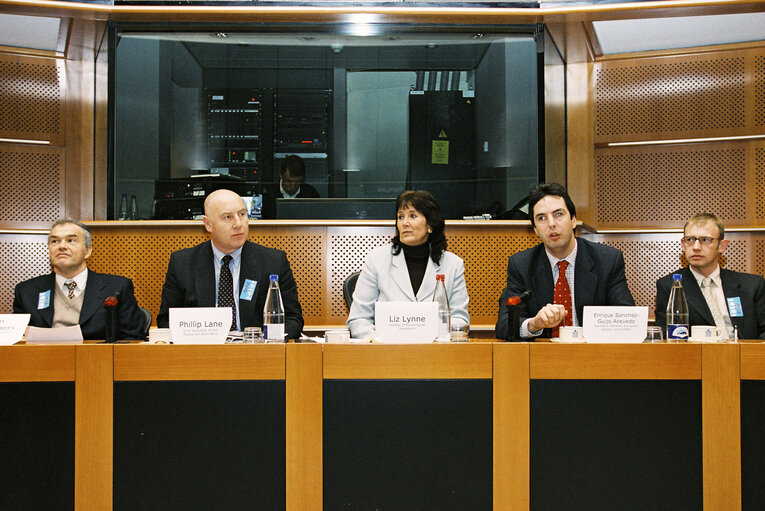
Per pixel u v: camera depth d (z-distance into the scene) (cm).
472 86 383
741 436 153
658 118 350
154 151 374
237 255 244
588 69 361
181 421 153
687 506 153
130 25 345
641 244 350
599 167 362
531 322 183
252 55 391
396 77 387
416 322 161
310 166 385
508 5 318
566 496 153
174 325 162
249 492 152
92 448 152
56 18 322
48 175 354
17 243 337
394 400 153
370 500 152
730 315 253
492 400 154
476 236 322
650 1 300
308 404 153
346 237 322
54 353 153
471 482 153
